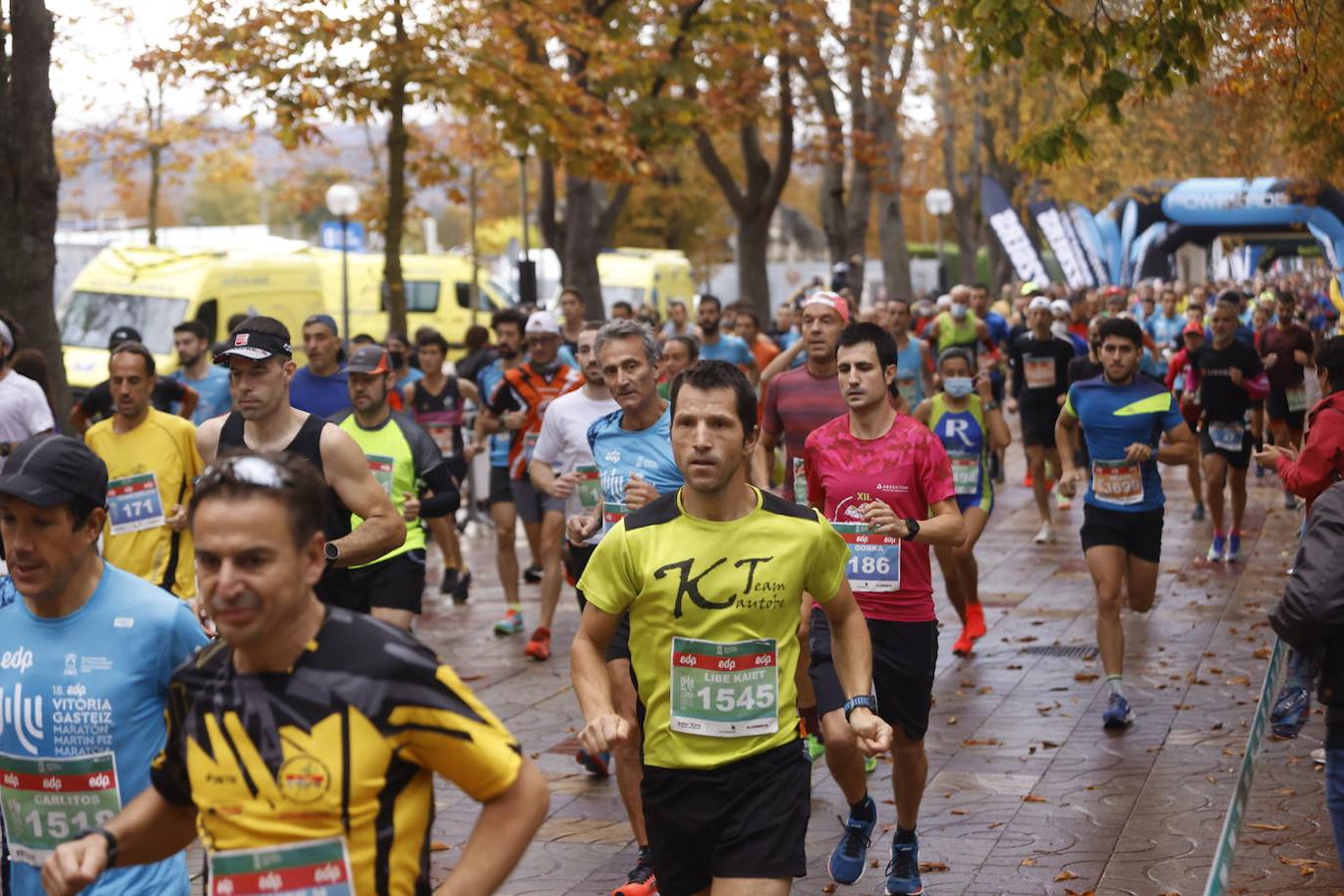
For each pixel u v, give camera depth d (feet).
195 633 14.52
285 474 11.24
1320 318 86.84
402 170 66.80
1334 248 85.56
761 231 102.78
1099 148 111.55
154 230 106.42
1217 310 52.65
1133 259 133.49
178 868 14.65
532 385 43.52
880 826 26.96
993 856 25.22
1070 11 45.14
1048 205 130.52
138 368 28.60
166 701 13.85
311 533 11.32
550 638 43.29
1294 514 63.98
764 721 17.04
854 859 23.38
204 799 11.43
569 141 67.56
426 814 11.69
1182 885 23.61
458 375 62.64
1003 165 163.84
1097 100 37.68
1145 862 24.70
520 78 67.10
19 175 41.39
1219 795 28.12
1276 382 63.26
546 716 35.47
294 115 63.57
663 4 79.41
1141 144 114.42
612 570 17.12
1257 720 21.94
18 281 41.39
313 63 63.05
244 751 11.32
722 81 91.40
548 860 25.58
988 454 41.55
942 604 48.26
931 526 23.25
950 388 41.11
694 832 17.24
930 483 23.73
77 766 14.30
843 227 109.91
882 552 23.61
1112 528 33.68
